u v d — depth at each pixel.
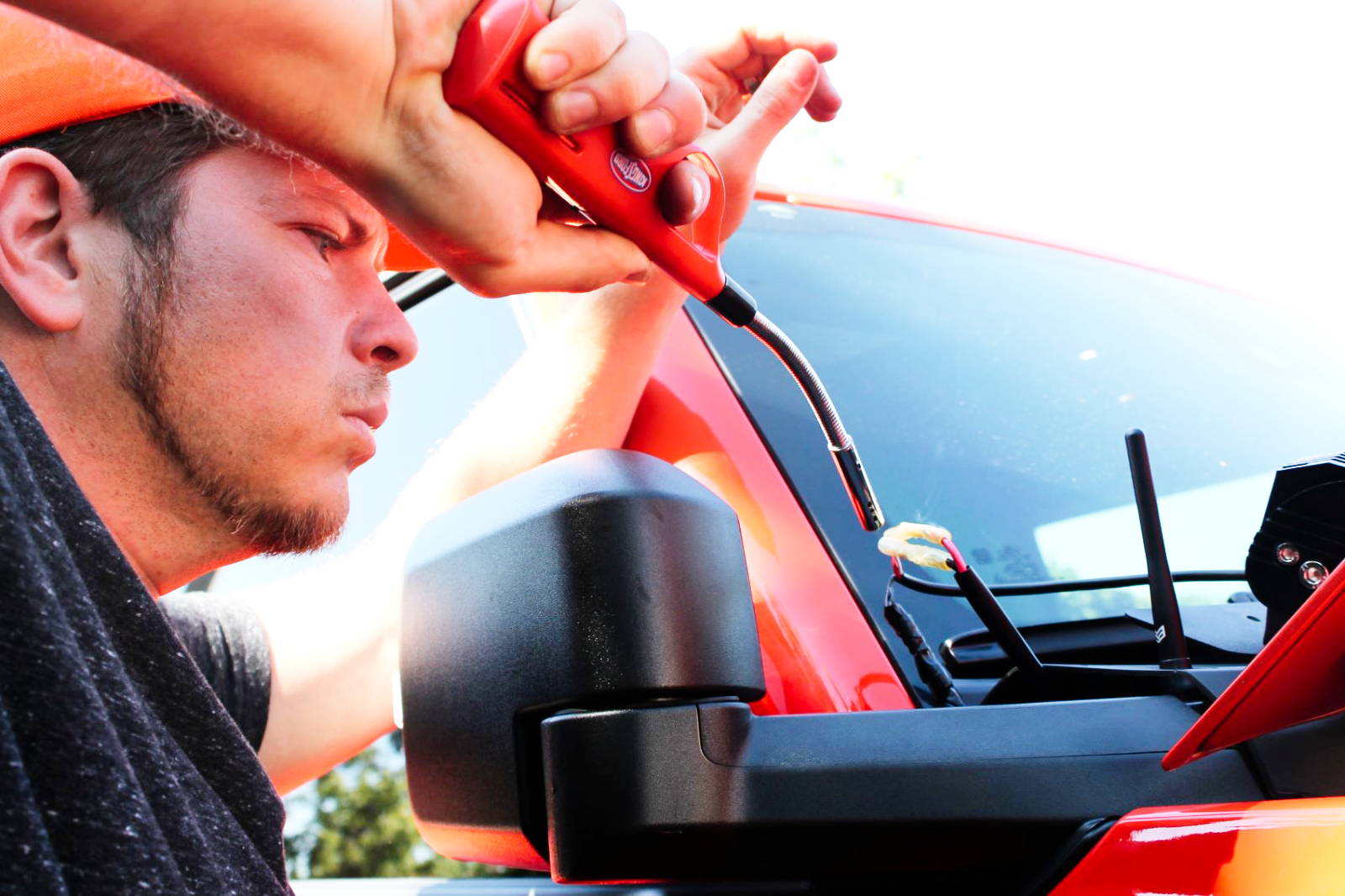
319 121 0.51
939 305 1.46
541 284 0.66
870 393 1.24
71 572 0.46
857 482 0.96
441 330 1.58
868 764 0.69
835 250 1.52
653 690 0.68
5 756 0.38
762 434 1.12
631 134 0.63
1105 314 1.55
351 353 0.79
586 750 0.68
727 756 0.69
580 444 1.21
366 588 1.39
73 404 0.72
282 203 0.76
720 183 0.77
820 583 0.98
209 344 0.73
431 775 0.80
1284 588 0.79
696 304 1.27
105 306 0.72
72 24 0.46
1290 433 1.41
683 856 0.69
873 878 0.82
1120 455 1.29
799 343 1.28
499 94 0.55
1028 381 1.35
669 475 0.74
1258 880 0.56
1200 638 0.98
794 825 0.68
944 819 0.68
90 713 0.41
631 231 0.69
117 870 0.40
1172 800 0.69
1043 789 0.69
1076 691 0.86
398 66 0.52
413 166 0.55
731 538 0.74
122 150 0.73
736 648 0.72
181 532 0.76
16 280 0.70
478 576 0.75
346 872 1.47
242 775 0.56
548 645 0.69
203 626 1.32
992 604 0.87
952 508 1.14
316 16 0.48
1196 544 1.22
